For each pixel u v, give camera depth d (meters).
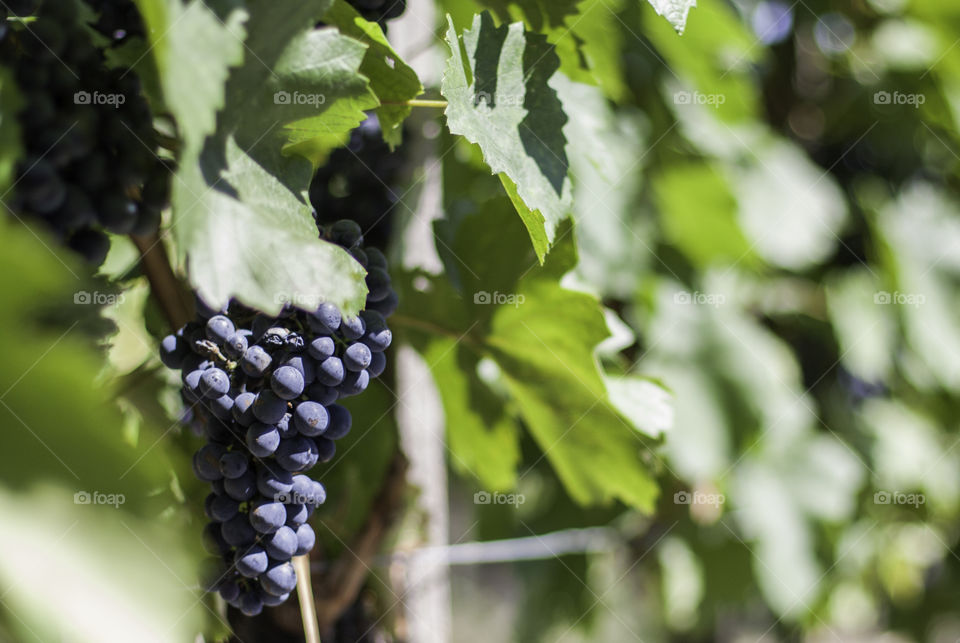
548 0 1.51
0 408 1.21
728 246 2.70
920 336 3.10
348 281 1.37
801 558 2.75
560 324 1.57
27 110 1.35
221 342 1.40
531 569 3.23
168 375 1.51
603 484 1.65
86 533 1.21
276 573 1.41
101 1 1.40
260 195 1.38
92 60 1.38
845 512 2.80
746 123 2.88
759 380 2.70
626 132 2.37
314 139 1.42
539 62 1.47
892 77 3.18
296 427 1.40
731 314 2.78
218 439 1.41
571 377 1.59
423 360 1.64
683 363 2.59
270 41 1.38
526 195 1.44
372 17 1.48
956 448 3.35
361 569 1.57
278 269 1.37
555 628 3.15
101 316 1.40
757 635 3.76
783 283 3.22
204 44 1.35
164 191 1.39
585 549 2.91
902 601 3.87
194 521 1.45
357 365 1.41
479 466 1.72
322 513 1.62
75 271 1.38
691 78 2.45
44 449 1.21
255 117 1.38
